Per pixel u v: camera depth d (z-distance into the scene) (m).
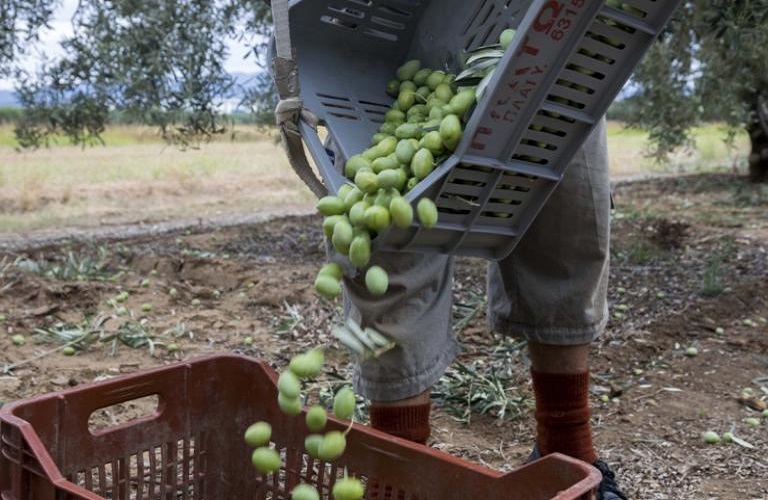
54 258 7.51
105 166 15.69
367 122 2.43
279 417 2.43
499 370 4.50
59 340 4.96
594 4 1.85
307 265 7.32
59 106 6.51
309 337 5.17
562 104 2.02
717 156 17.97
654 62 8.12
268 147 20.98
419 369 2.58
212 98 6.20
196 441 2.51
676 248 8.12
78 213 10.78
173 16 6.01
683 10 6.14
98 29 6.11
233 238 8.66
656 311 5.88
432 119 2.10
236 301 6.04
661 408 4.25
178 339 5.12
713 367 4.87
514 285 2.81
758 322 5.71
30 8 6.23
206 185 13.77
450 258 2.71
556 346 2.81
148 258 7.14
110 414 3.86
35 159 16.81
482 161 1.96
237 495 2.54
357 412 3.87
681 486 3.43
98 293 6.00
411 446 2.15
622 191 12.80
